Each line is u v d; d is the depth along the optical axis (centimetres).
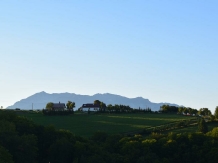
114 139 15450
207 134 15350
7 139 11519
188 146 14525
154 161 13412
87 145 13588
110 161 13112
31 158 11719
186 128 19425
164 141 14725
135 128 19938
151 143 14550
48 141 13612
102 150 13825
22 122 14175
